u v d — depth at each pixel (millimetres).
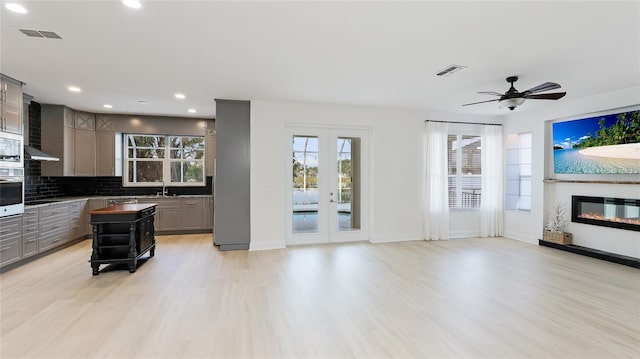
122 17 2605
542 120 5926
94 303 3250
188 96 5215
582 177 5336
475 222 6746
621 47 3195
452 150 6641
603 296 3488
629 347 2477
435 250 5531
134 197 6656
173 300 3342
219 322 2861
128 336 2604
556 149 5727
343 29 2830
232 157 5488
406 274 4230
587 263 4746
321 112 5820
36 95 5156
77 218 5887
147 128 6930
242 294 3523
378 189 6172
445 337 2631
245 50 3301
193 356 2340
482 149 6699
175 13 2543
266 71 3967
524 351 2426
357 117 6023
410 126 6340
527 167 6297
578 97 5227
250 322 2867
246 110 5539
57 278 4008
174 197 6902
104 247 4176
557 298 3436
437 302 3330
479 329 2762
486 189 6684
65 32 2875
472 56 3453
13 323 2809
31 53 3371
